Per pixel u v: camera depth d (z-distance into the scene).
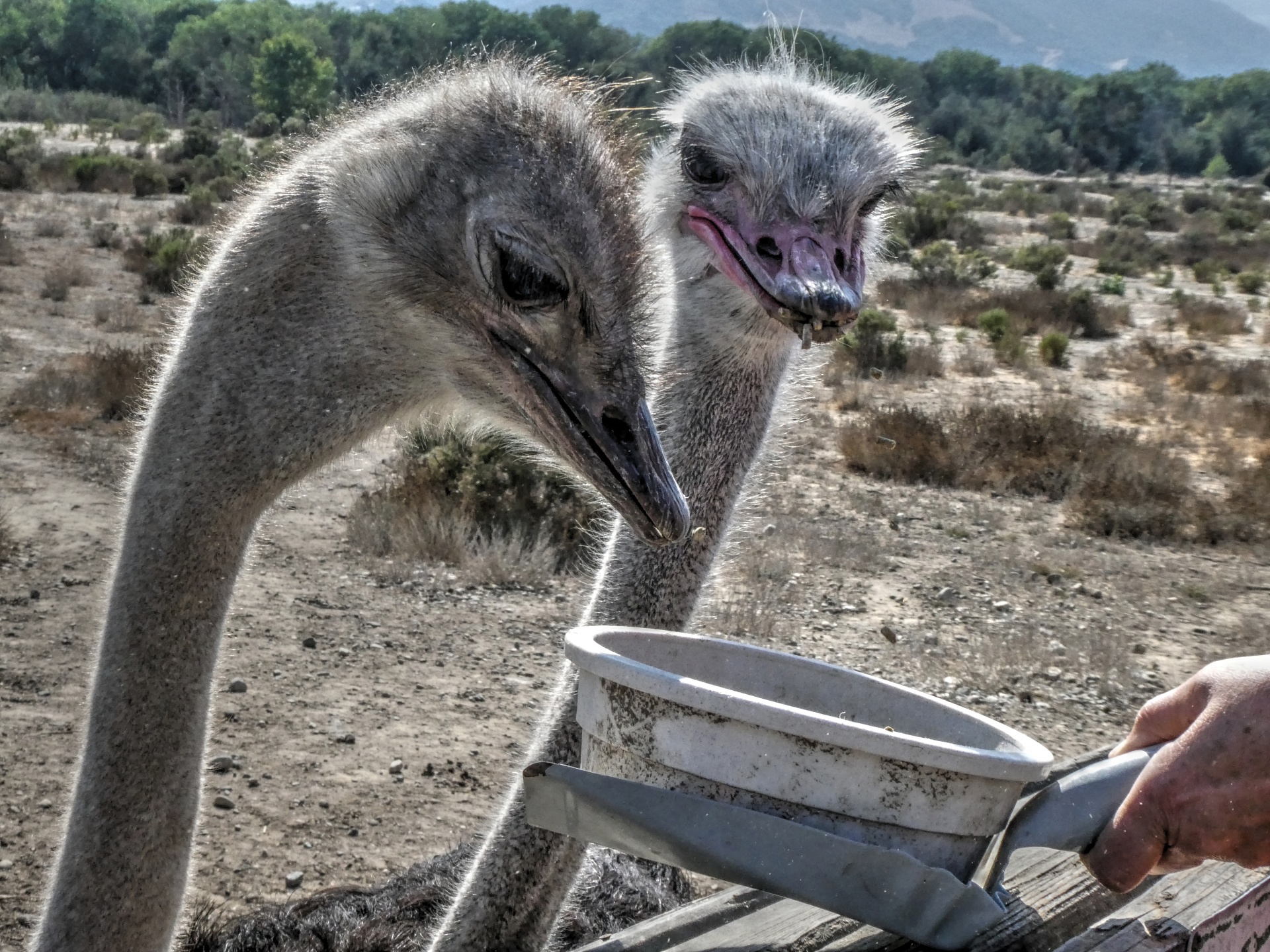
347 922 3.03
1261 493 13.06
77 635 6.94
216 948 3.00
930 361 20.09
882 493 12.56
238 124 90.69
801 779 1.53
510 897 2.49
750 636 8.15
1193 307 30.50
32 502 9.32
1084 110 116.69
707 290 2.76
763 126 2.64
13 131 57.81
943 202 51.16
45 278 20.02
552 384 1.84
